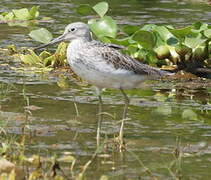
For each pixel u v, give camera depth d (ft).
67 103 45.98
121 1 82.99
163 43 55.21
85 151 37.24
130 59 39.52
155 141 39.29
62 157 35.83
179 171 34.17
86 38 39.81
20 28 68.74
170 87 51.55
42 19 72.54
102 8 57.36
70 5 80.28
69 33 40.04
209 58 55.88
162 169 35.24
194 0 84.23
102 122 42.42
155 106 46.34
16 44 61.93
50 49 60.95
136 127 41.70
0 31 67.21
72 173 33.14
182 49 54.60
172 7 80.07
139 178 33.65
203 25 55.11
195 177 34.09
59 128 40.63
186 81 53.16
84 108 45.01
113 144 38.27
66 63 56.03
